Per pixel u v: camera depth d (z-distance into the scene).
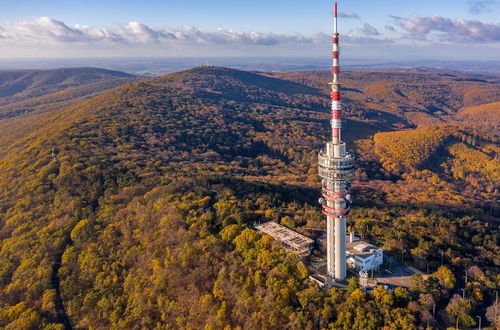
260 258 122.81
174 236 139.12
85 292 135.25
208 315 113.25
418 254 131.12
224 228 141.62
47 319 126.75
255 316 106.94
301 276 117.69
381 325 100.62
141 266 135.00
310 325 102.31
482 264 137.25
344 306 105.88
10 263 150.75
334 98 120.06
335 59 118.75
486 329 100.94
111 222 161.75
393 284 118.88
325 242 139.75
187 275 125.19
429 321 101.75
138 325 117.88
